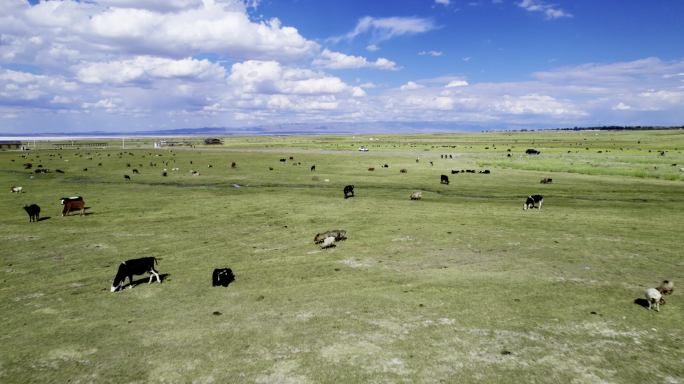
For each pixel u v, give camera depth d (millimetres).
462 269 15672
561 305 12281
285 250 18641
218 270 14297
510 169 59469
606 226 22859
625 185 40844
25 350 9938
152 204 31250
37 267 16266
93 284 14414
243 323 11297
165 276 15242
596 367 9055
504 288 13656
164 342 10305
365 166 66375
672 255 17109
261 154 96938
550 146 131750
